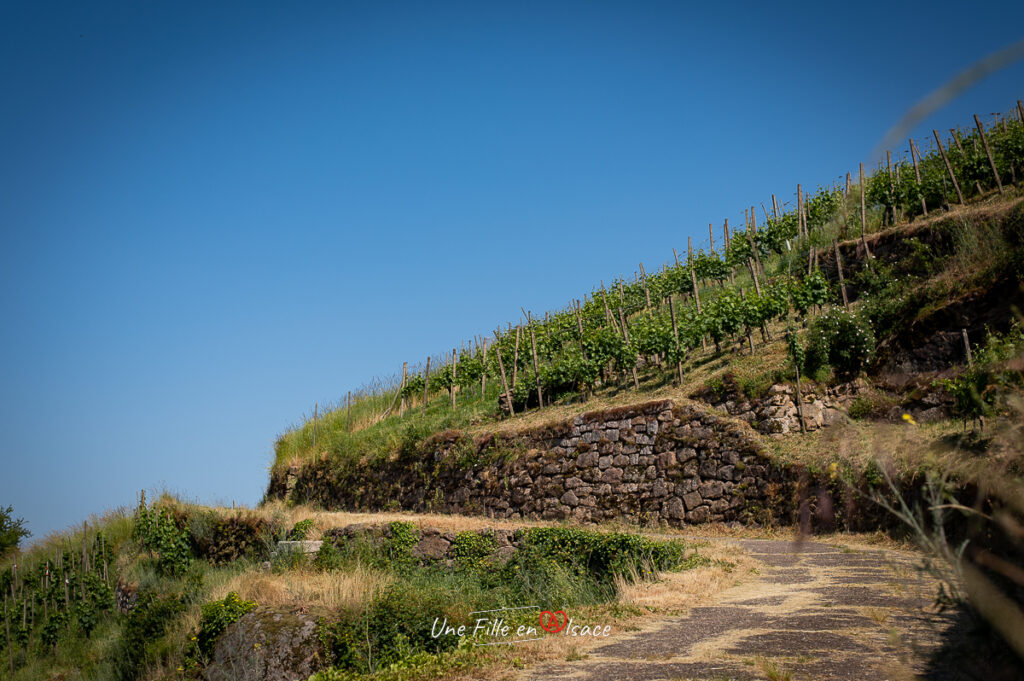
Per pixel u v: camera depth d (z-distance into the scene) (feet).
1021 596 7.32
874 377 55.06
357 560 57.26
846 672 18.67
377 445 92.12
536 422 74.59
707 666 21.02
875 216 76.69
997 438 7.87
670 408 62.03
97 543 83.20
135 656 50.16
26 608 74.95
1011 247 54.39
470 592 45.78
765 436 56.29
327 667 34.78
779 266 81.25
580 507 65.00
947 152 78.18
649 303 93.66
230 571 69.67
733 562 38.06
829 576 33.12
